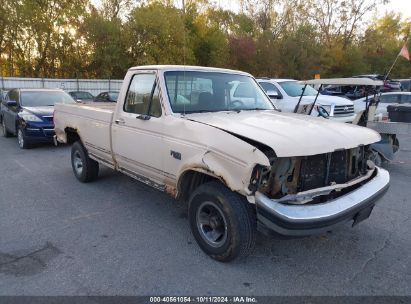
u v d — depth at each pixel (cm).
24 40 2503
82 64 2652
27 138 919
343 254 372
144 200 529
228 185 304
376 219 466
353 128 379
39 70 2611
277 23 3888
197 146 337
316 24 4178
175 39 2777
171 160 374
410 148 1022
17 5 2341
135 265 345
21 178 650
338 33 4478
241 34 3584
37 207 499
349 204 319
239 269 339
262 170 291
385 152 687
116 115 471
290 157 311
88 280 319
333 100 982
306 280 323
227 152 305
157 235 411
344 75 4384
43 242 392
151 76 422
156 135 395
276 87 1066
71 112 600
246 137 309
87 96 1977
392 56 4712
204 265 345
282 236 301
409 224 451
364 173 387
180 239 401
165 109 392
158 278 323
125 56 2673
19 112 956
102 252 370
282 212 288
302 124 360
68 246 383
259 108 467
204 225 361
